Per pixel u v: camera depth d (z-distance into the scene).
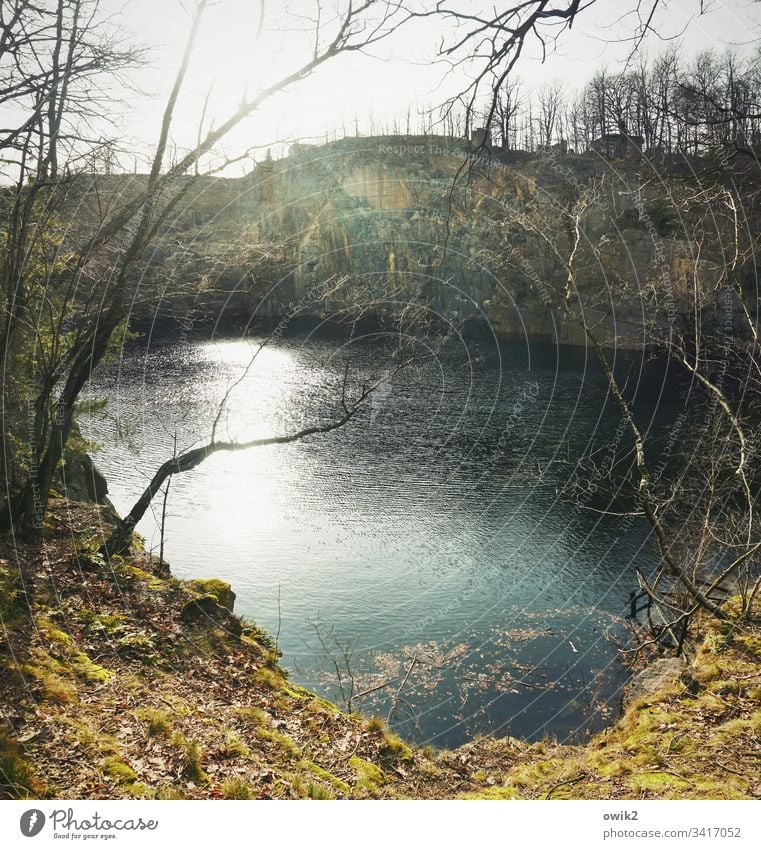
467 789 7.52
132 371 38.56
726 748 6.77
